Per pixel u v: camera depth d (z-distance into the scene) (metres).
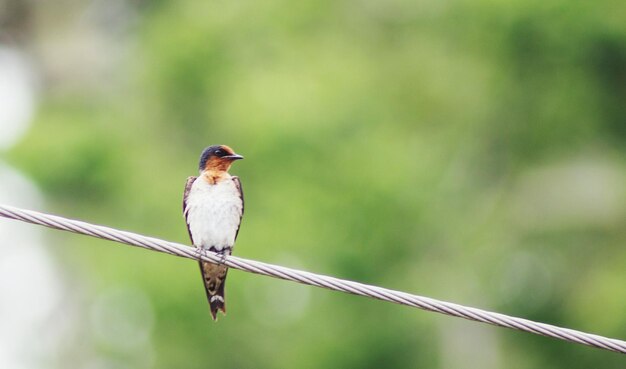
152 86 22.91
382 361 18.06
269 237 18.34
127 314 19.08
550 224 19.52
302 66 20.55
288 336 18.48
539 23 18.44
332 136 18.81
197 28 22.38
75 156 21.52
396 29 20.97
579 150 19.69
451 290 18.59
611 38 18.45
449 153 19.58
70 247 22.47
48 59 28.47
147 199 20.86
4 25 29.27
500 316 8.51
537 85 19.36
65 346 23.03
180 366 18.66
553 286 19.14
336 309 18.30
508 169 19.77
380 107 19.69
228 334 18.50
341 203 18.03
